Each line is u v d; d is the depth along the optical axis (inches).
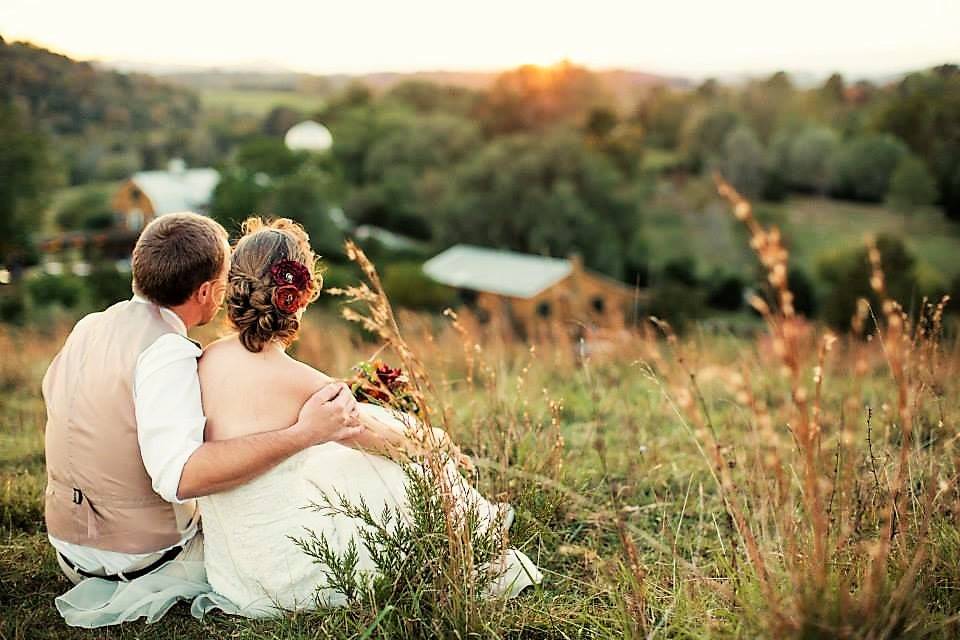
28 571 119.6
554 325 256.4
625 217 2268.7
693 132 2684.5
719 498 136.3
